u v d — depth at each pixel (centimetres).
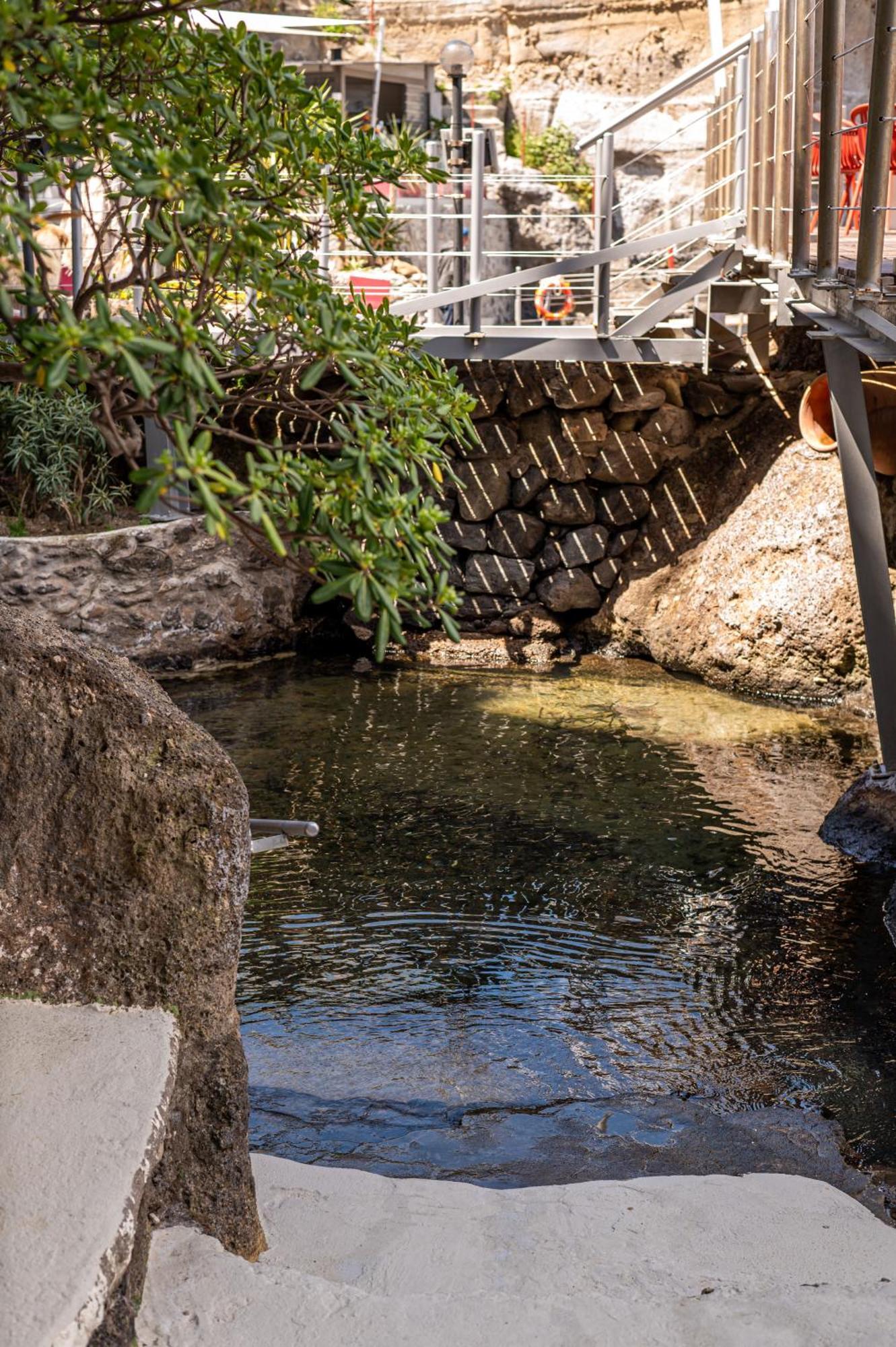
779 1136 528
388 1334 284
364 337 299
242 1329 284
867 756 1069
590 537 1418
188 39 297
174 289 333
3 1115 287
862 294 652
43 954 346
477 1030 635
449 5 2275
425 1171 495
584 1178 491
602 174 1241
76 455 1369
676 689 1293
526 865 847
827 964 711
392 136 344
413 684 1307
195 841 350
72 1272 242
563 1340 287
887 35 614
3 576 1259
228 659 1381
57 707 349
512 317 2100
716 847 877
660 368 1395
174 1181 342
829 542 1230
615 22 2197
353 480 254
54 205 1212
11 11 218
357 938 745
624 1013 656
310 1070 591
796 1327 298
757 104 1105
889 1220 460
